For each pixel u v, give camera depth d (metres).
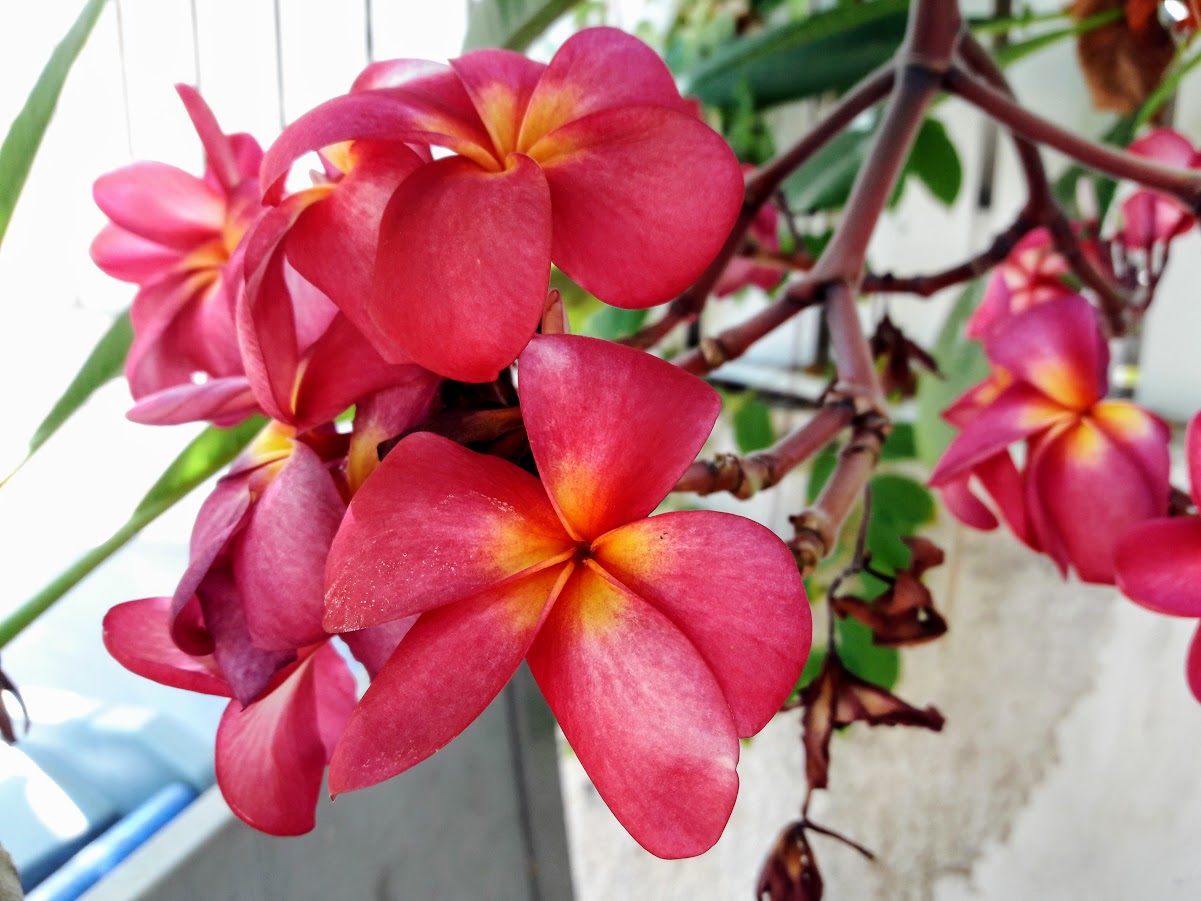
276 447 0.19
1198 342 0.53
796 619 0.14
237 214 0.23
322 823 0.36
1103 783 0.51
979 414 0.27
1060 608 0.55
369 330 0.16
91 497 0.59
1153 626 0.51
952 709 0.55
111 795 0.36
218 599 0.16
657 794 0.14
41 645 0.47
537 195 0.15
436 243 0.15
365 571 0.14
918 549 0.23
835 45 0.44
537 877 0.49
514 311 0.14
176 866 0.30
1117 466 0.24
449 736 0.14
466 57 0.19
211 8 0.52
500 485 0.15
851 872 0.54
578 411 0.14
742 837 0.57
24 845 0.34
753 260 0.40
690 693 0.14
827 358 0.72
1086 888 0.49
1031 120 0.28
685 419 0.14
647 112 0.15
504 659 0.14
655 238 0.15
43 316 0.60
